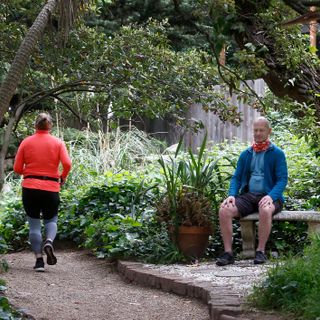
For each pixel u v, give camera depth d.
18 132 11.89
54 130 17.16
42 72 9.71
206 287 7.64
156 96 9.12
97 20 18.67
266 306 6.46
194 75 9.37
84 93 10.10
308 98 9.30
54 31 8.77
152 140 18.41
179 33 20.72
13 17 10.11
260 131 9.68
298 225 10.23
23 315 6.78
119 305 7.86
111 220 11.12
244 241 9.86
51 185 9.95
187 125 9.64
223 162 14.13
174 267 9.33
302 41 9.35
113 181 12.95
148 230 10.66
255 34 8.11
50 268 10.33
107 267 10.34
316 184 11.88
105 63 9.23
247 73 7.91
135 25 10.31
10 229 12.61
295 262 6.80
